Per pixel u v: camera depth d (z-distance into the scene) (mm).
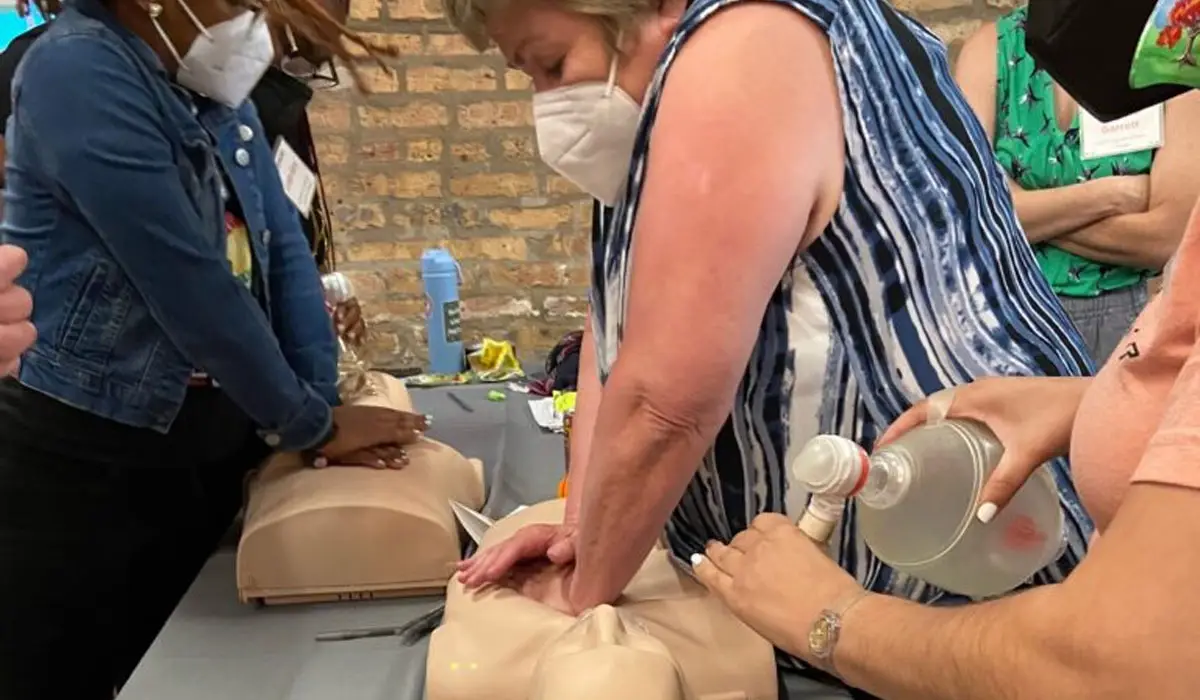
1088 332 1950
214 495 1616
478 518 1287
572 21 852
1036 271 1009
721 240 775
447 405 2027
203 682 1033
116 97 1166
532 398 2043
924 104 910
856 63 838
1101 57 574
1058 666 455
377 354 2832
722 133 770
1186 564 422
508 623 928
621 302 952
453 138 2756
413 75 2705
